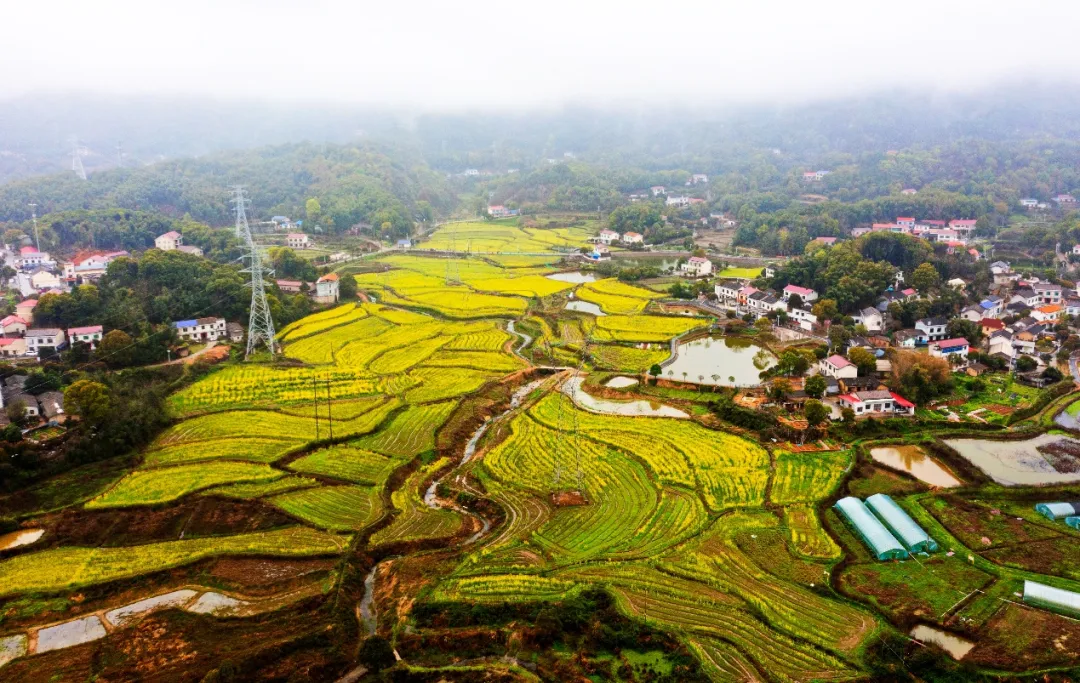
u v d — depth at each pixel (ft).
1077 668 177.99
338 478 290.15
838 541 240.32
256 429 337.93
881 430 326.03
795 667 182.91
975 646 188.14
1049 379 389.39
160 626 202.08
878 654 185.57
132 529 251.80
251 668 183.62
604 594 211.82
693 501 269.23
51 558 235.40
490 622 201.67
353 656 191.83
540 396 394.52
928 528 244.22
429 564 230.27
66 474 292.40
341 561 231.71
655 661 186.29
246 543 243.19
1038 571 219.00
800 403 358.02
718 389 390.42
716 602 208.23
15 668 186.29
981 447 308.40
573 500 271.69
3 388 355.77
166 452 313.32
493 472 296.92
